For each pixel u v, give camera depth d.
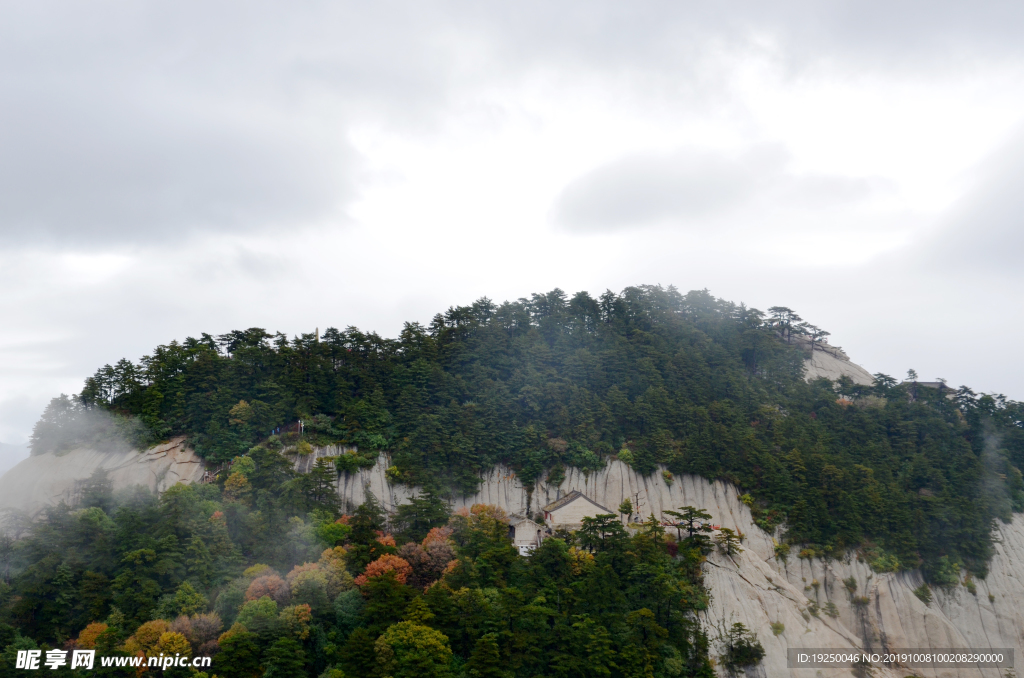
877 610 120.00
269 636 86.56
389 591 93.31
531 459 135.75
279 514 107.19
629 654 92.75
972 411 168.25
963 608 125.12
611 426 142.00
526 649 91.81
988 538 132.88
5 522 103.94
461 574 100.25
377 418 137.12
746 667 103.75
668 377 157.25
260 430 130.38
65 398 131.50
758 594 113.06
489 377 152.25
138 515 100.88
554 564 106.50
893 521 129.50
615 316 184.25
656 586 103.56
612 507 131.75
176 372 142.12
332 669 85.00
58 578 90.25
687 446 137.75
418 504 116.31
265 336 157.12
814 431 149.00
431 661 84.44
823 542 126.50
